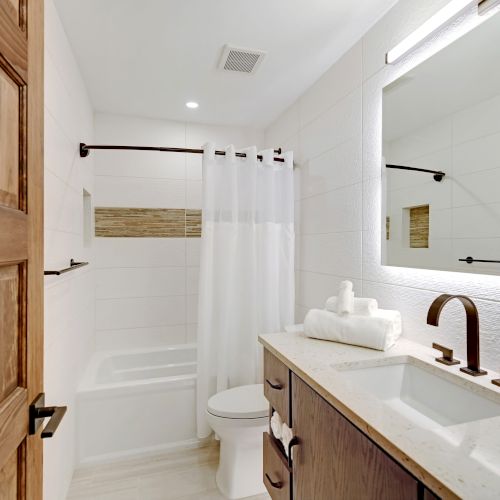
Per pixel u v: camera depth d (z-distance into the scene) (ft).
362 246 5.30
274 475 4.04
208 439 6.90
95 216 8.59
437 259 3.93
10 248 1.94
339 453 2.65
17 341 2.10
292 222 7.41
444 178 3.84
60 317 4.97
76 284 6.24
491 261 3.32
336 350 3.83
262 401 5.74
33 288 2.29
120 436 6.40
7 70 1.95
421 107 4.15
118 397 6.40
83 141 6.98
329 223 6.26
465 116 3.59
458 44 3.67
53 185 4.60
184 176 9.25
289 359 3.51
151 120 8.96
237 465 5.43
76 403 6.14
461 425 2.20
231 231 6.97
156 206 9.04
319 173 6.65
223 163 7.04
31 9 2.27
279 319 7.42
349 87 5.67
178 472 5.99
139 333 8.95
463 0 3.38
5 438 1.86
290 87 7.13
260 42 5.57
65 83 5.31
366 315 4.13
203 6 4.74
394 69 4.62
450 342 3.76
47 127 4.33
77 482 5.71
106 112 8.57
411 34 4.02
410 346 4.02
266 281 7.23
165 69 6.45
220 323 6.91
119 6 4.73
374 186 5.02
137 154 8.88
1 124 1.89
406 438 2.03
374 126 5.03
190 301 9.34
